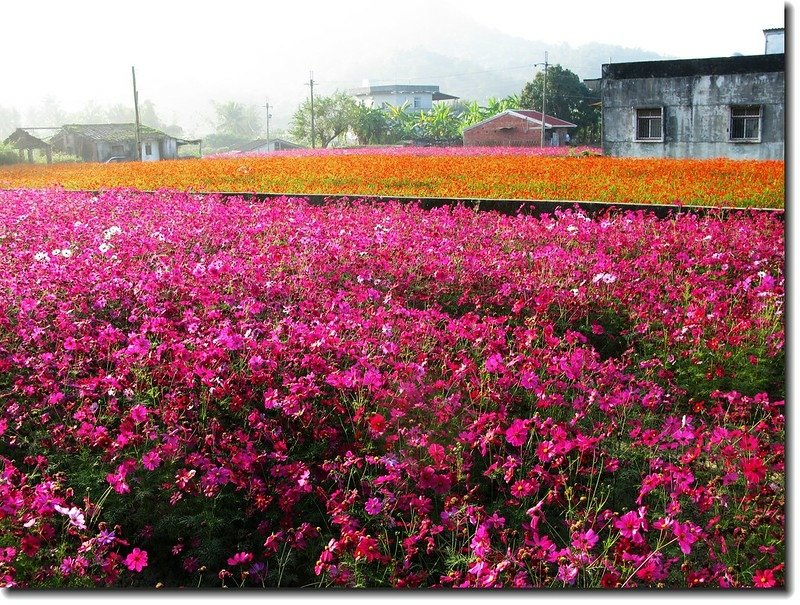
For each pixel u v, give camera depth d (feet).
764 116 69.92
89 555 11.57
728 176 50.42
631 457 14.56
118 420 15.24
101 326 19.63
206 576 12.28
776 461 14.03
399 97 277.64
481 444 13.98
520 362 16.89
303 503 13.41
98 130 171.53
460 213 34.32
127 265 24.06
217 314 18.63
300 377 15.49
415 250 25.96
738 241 27.89
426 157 93.50
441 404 14.74
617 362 18.75
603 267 23.40
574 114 179.42
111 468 13.56
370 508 12.25
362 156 102.27
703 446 14.51
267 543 11.99
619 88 76.89
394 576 11.41
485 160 78.54
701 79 72.59
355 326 17.66
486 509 13.21
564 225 31.42
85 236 30.53
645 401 15.67
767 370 18.34
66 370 16.31
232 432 14.62
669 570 11.59
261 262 23.97
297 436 14.32
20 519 11.57
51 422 15.43
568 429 14.67
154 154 175.63
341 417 15.17
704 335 19.43
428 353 17.20
